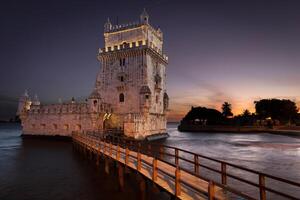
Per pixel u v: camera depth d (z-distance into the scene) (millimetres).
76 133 47438
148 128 61062
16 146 52000
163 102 73875
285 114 116812
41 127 66438
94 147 31641
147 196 19125
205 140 70562
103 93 64188
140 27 63750
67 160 35219
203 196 12750
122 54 62656
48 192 21062
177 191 12859
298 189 20891
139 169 18469
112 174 26578
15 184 23547
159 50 74000
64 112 62531
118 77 63000
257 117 133625
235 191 9555
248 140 70500
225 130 119312
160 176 16781
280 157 38594
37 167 30922
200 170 27375
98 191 21062
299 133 90812
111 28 68500
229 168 29375
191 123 144000
